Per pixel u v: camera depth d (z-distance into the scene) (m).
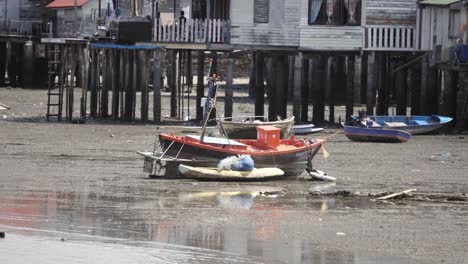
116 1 144.88
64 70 132.25
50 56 151.25
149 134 115.56
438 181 85.38
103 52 131.88
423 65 128.12
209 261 54.72
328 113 147.88
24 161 90.56
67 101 132.25
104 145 104.56
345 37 126.94
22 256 54.56
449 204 73.19
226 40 125.75
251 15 125.69
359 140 114.50
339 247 58.78
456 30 124.06
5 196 71.69
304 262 55.28
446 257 57.25
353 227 64.25
